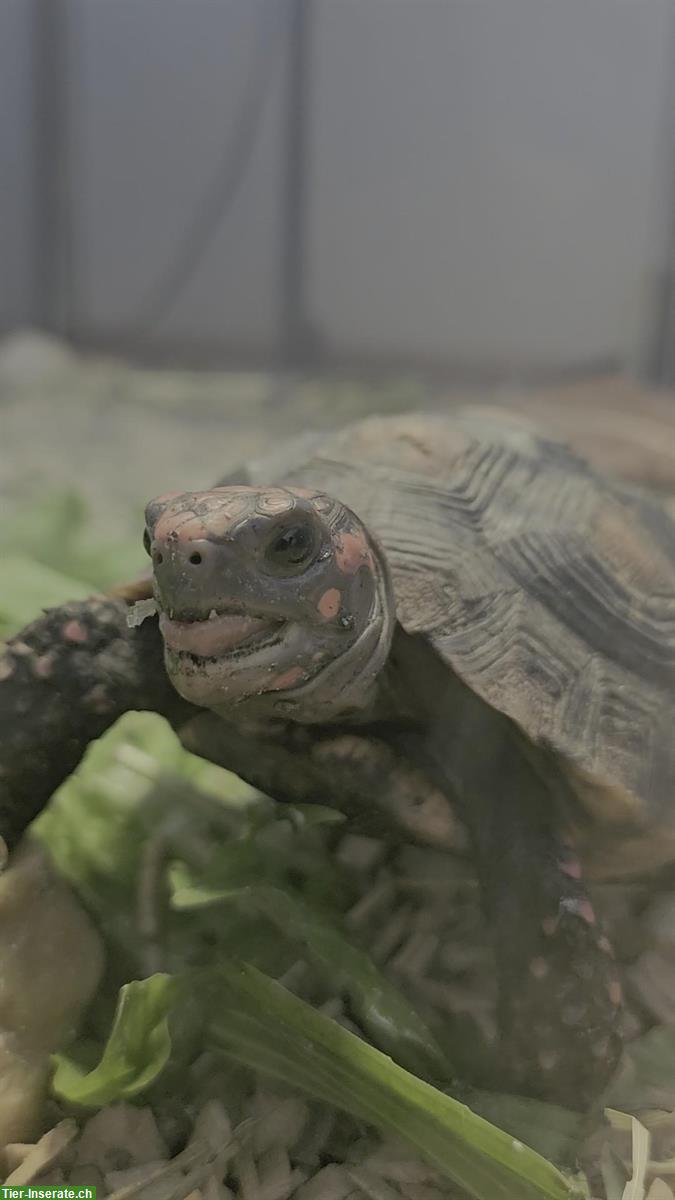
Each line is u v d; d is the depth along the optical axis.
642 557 0.24
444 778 0.21
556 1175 0.17
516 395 0.78
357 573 0.19
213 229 0.96
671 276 0.82
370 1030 0.19
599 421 0.65
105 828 0.22
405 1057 0.19
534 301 0.88
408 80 0.86
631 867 0.21
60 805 0.23
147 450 0.67
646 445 0.60
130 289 0.98
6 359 0.90
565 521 0.23
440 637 0.20
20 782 0.21
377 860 0.22
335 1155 0.19
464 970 0.21
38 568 0.30
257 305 0.97
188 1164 0.18
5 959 0.20
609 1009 0.19
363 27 0.86
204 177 0.94
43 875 0.21
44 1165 0.18
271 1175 0.18
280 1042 0.19
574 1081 0.19
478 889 0.21
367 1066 0.18
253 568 0.18
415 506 0.22
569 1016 0.19
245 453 0.67
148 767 0.24
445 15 0.83
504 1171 0.18
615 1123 0.19
